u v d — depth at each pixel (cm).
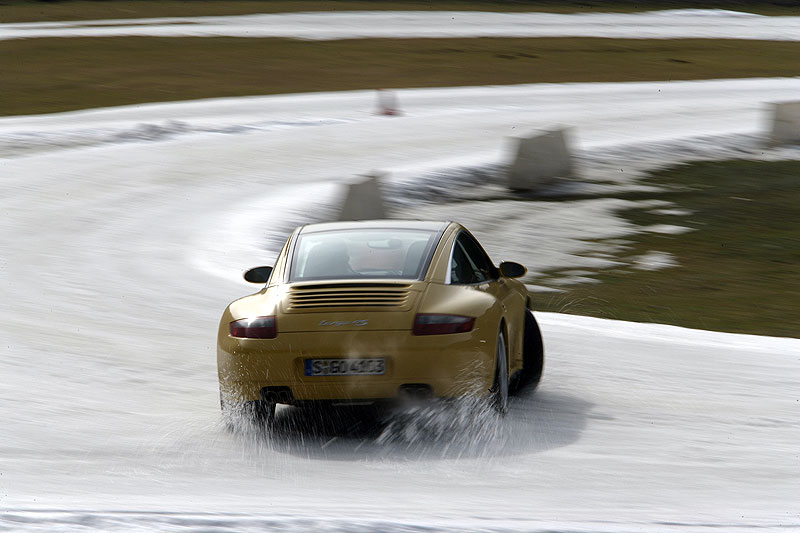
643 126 10994
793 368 3120
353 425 2358
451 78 15138
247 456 2100
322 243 2458
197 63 16125
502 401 2355
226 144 9775
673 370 3053
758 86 14625
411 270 2308
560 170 8469
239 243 5788
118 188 7694
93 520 1511
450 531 1542
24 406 2472
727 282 5453
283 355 2141
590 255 6166
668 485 1934
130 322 3659
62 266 4938
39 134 10019
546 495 1848
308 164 8800
